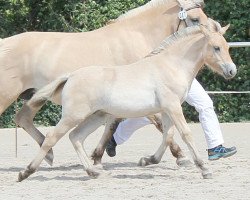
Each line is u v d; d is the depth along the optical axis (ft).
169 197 33.65
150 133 67.46
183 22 44.91
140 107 38.99
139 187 36.68
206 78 80.43
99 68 39.42
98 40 43.86
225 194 34.24
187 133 38.88
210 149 45.29
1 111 43.62
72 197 34.17
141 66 39.47
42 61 43.21
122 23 44.60
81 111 38.88
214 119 45.27
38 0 83.10
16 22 84.02
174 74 39.17
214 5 80.64
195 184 37.37
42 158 39.27
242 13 80.23
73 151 55.31
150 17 44.78
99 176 40.01
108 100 38.88
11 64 43.21
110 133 43.75
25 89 43.88
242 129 70.28
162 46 40.04
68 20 83.25
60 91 40.42
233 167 43.50
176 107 38.93
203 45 39.86
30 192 35.78
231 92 72.64
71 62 43.16
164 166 45.27
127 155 51.85
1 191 36.19
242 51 80.02
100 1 82.99
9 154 54.19
